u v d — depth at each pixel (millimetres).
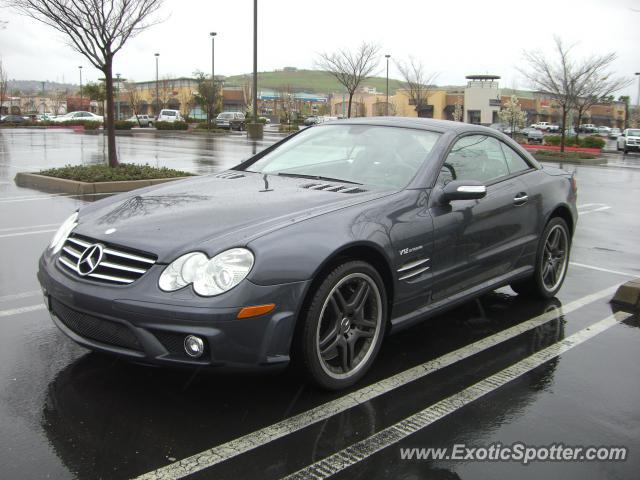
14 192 10727
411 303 3760
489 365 3844
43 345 3939
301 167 4461
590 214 10461
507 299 5266
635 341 4328
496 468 2721
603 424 3131
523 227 4723
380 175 4074
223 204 3547
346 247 3230
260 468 2654
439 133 4355
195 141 29156
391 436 2953
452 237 3957
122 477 2559
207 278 2895
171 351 2922
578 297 5367
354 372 3414
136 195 3975
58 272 3314
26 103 99688
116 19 12078
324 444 2861
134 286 2961
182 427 2971
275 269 2969
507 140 4961
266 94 107500
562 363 3906
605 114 103000
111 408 3137
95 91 55875
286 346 3033
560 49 33625
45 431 2900
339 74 37531
